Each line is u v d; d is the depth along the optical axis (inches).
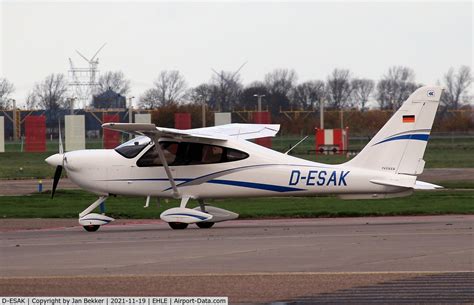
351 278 1263.5
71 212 2536.9
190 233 1951.3
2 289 1219.9
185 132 2060.8
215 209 2156.7
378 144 2052.2
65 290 1206.3
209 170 2097.7
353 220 2217.0
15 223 2273.6
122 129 1963.6
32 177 4335.6
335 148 6476.4
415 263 1391.5
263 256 1499.8
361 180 2047.2
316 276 1282.0
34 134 6707.7
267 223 2196.1
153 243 1742.1
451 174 4220.0
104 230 2096.5
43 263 1471.5
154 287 1214.9
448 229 1889.8
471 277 1259.8
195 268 1379.2
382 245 1619.1
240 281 1250.6
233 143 2103.8
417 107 2028.8
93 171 2155.5
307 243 1675.7
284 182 2074.3
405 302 1099.9
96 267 1411.2
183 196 2116.1
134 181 2138.3
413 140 2033.7
